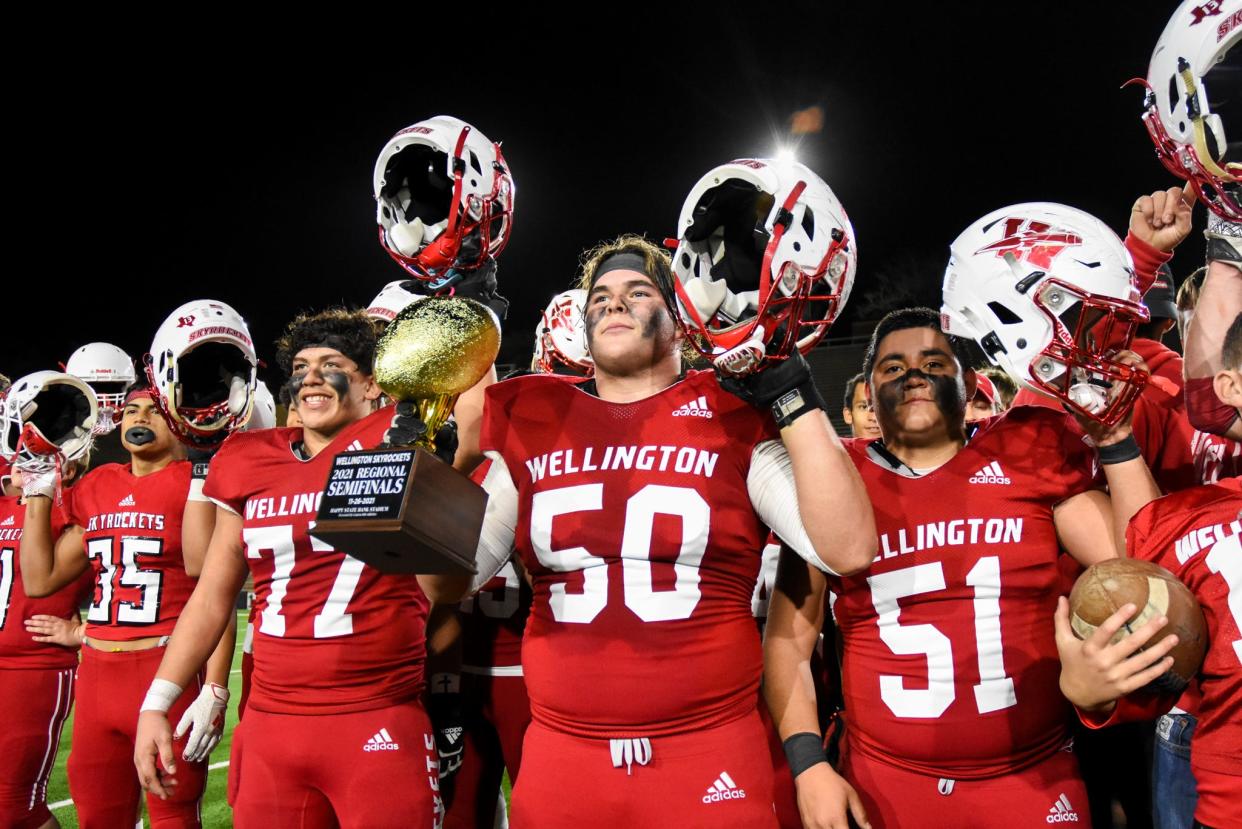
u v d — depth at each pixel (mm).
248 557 2490
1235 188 1736
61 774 5102
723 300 1725
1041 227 1740
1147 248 2232
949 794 1975
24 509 3975
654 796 1775
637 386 2018
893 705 2010
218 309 2807
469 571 1807
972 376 2254
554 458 1944
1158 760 1977
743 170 1668
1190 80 1689
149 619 3439
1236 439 1993
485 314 1995
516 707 3008
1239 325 1696
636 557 1838
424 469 1713
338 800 2334
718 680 1823
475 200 2074
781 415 1745
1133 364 1710
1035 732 1979
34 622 3791
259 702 2426
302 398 2543
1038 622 2014
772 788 1861
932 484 2084
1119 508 1818
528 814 1857
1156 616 1538
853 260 1717
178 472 3600
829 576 2143
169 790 2773
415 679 2461
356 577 2377
